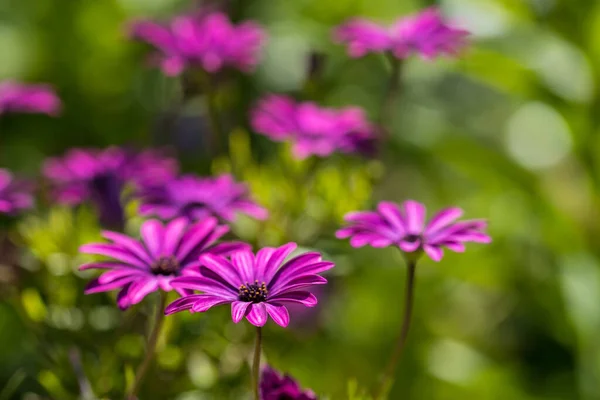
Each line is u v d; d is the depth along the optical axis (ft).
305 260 2.23
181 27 2.82
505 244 3.58
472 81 4.40
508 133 4.06
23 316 2.61
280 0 3.98
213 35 2.80
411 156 3.86
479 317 3.72
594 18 3.35
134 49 3.87
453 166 3.84
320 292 2.77
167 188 2.57
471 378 3.35
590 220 3.47
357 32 2.77
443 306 3.52
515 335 3.66
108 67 3.86
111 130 3.72
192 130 3.15
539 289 3.55
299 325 2.74
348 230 2.39
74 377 2.56
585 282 3.35
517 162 3.54
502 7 3.43
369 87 3.83
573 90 3.37
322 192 2.79
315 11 4.02
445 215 2.41
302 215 2.79
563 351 3.59
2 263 2.67
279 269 2.23
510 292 3.63
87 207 2.86
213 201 2.56
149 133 3.34
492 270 3.59
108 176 2.68
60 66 3.92
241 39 2.81
